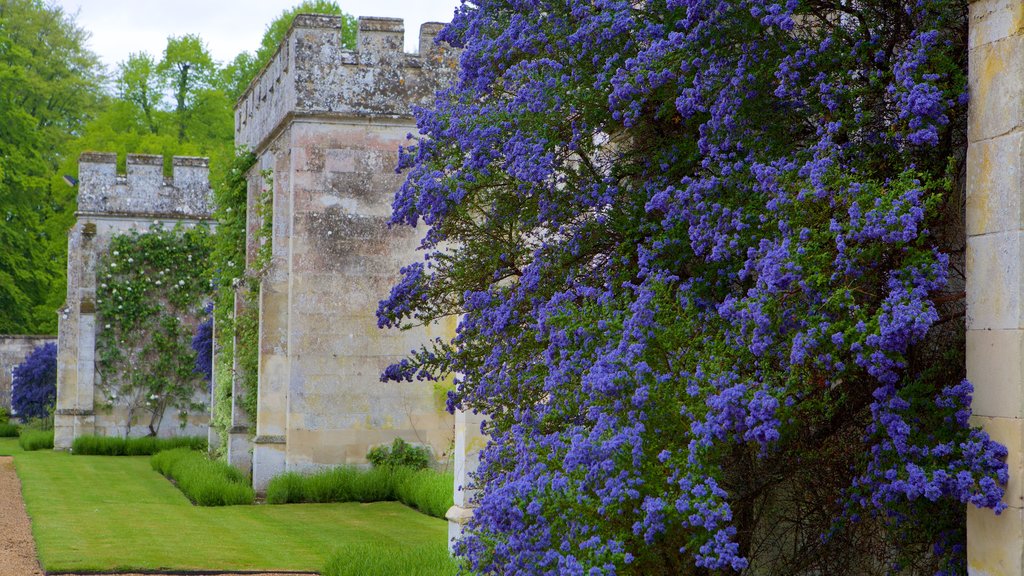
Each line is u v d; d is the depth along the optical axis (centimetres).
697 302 589
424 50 1681
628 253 668
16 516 1454
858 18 563
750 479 571
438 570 888
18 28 4272
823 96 539
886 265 488
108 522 1373
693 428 487
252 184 1905
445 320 1672
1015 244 455
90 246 2731
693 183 583
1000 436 460
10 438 3269
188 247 2783
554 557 482
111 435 2739
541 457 546
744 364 530
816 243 485
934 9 521
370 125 1661
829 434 549
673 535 500
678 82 608
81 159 2736
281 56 1708
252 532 1309
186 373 2775
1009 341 457
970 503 475
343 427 1645
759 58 558
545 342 662
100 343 2738
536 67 677
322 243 1648
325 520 1416
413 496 1527
